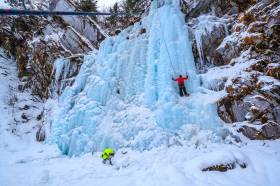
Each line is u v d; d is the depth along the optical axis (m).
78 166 9.42
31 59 19.70
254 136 8.54
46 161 10.98
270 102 8.84
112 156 9.21
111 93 12.11
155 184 6.66
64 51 18.66
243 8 12.45
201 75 10.77
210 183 6.46
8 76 20.34
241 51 10.62
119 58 12.86
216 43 11.68
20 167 10.27
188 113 9.75
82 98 12.67
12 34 22.66
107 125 11.01
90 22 21.14
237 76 9.70
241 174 6.84
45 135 14.26
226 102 9.48
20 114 17.03
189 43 11.42
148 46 12.06
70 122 12.20
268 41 10.12
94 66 14.29
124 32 14.08
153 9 13.58
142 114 10.59
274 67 9.37
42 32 20.97
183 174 6.95
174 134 9.52
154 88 10.91
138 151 9.42
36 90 18.83
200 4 13.27
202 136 8.98
